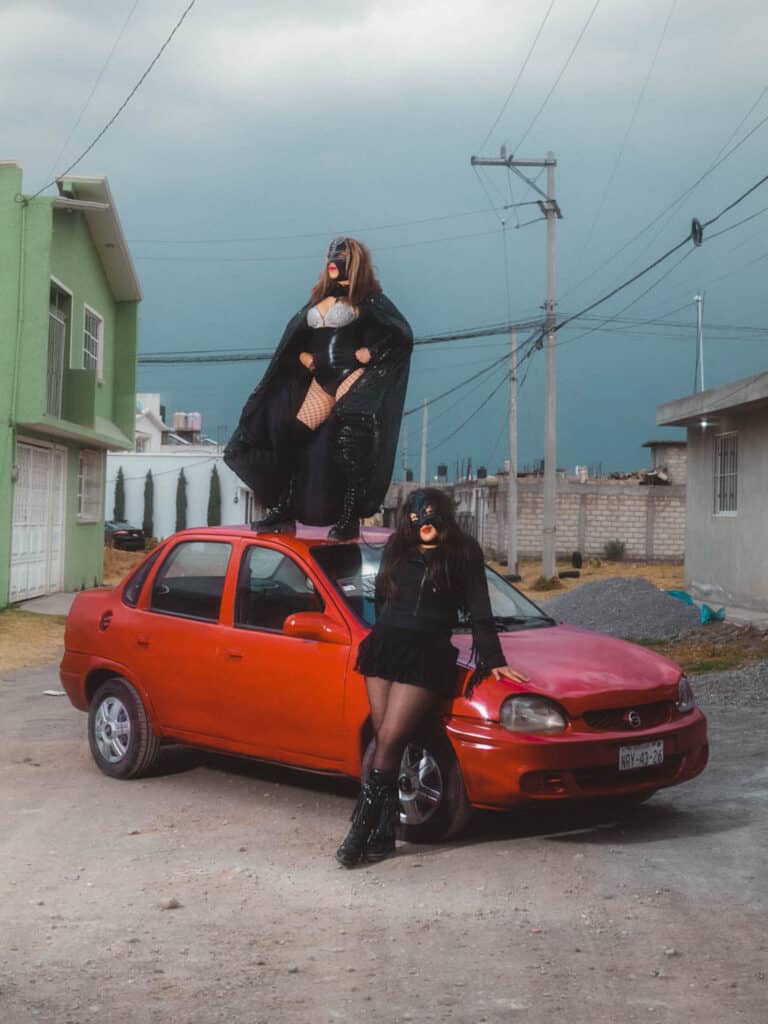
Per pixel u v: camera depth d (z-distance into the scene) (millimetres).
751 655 13656
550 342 31516
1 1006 3787
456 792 5688
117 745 7492
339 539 6789
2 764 8125
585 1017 3617
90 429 22297
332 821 6352
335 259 6453
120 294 25828
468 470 58062
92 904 4941
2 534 19094
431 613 5465
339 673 6086
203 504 57438
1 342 19062
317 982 3979
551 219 31312
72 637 7820
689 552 21547
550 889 4969
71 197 22219
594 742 5547
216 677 6754
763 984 3859
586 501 47812
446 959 4172
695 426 21094
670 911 4637
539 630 6586
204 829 6211
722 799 6715
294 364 6617
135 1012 3725
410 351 6637
